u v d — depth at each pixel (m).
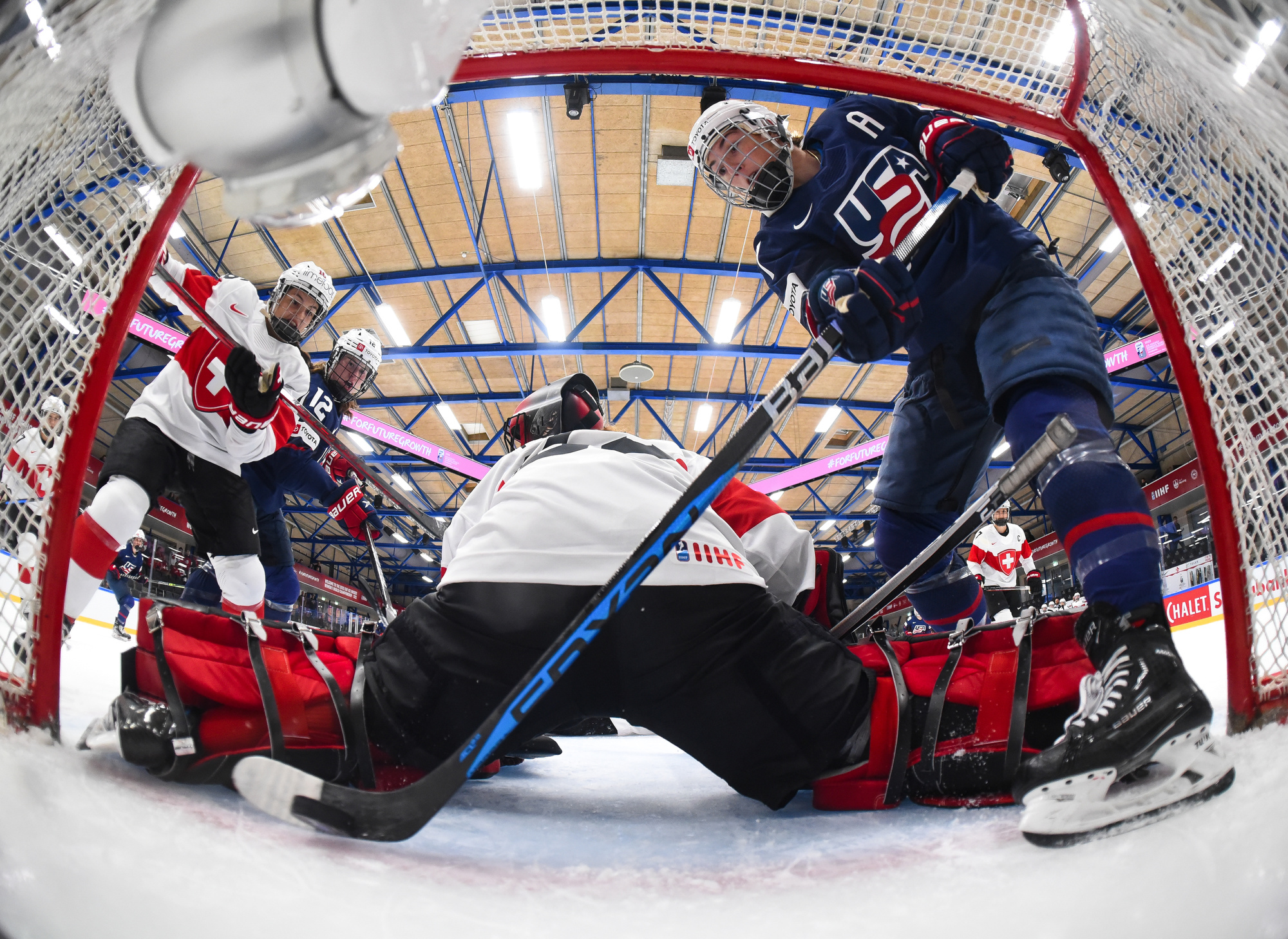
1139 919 0.57
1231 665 1.00
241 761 0.87
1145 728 0.79
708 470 1.09
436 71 0.54
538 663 0.96
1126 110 1.26
